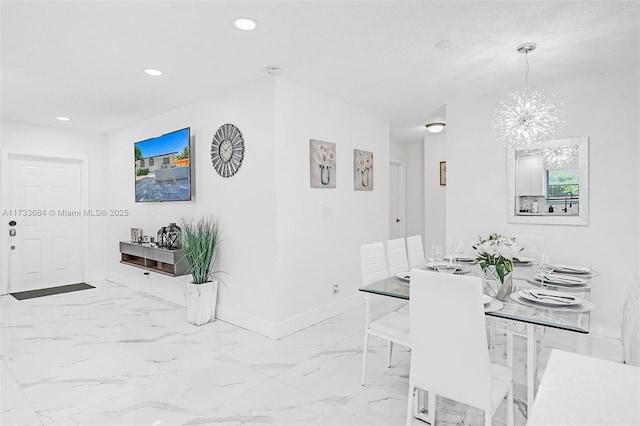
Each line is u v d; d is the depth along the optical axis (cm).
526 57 284
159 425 198
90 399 224
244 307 354
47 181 526
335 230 392
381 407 217
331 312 385
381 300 262
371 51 273
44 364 272
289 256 338
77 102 402
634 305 198
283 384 243
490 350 293
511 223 367
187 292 370
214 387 239
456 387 161
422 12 218
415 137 604
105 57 282
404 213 652
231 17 223
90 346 307
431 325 165
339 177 397
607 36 249
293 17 223
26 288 508
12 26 233
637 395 62
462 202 395
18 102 402
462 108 393
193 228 406
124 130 529
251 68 305
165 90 362
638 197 305
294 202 342
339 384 244
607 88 317
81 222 557
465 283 152
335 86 352
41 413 209
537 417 58
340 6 211
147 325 361
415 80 335
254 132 341
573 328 154
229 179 367
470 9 215
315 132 366
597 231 323
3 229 484
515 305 187
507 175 366
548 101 344
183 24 232
